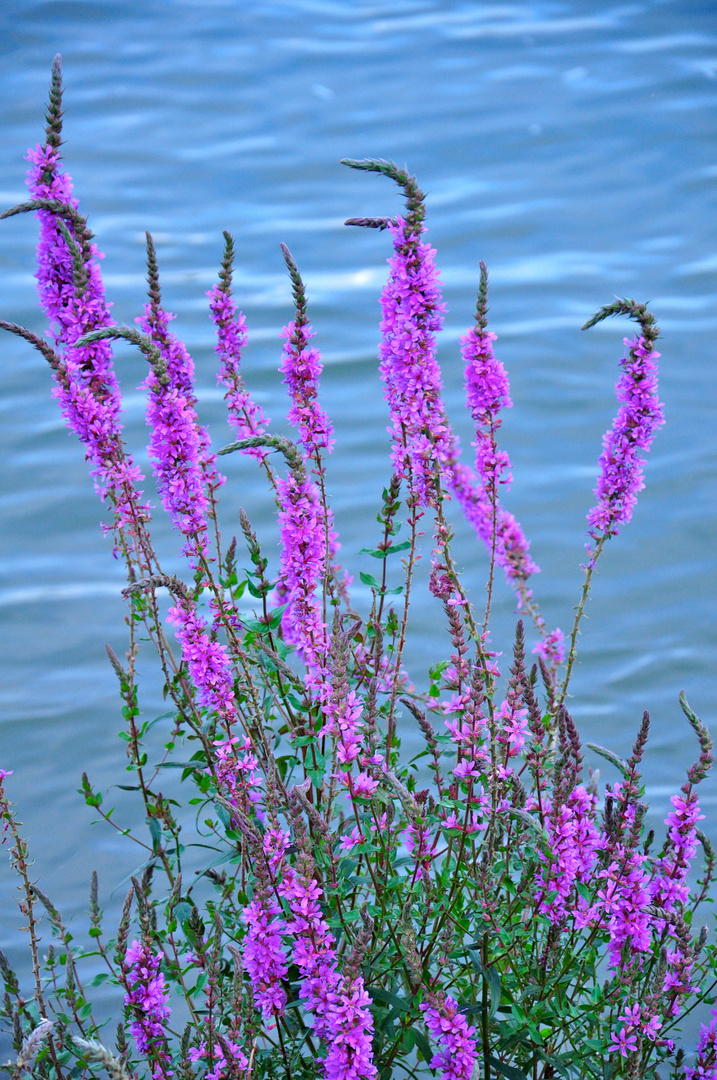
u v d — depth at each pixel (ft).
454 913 21.85
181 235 85.56
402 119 104.83
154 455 23.53
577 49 118.83
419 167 95.81
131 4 130.00
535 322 72.54
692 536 53.78
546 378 66.64
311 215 88.63
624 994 20.98
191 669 22.41
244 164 97.50
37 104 108.37
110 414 23.98
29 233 88.02
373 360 68.85
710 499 56.59
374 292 76.54
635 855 20.22
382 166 21.42
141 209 89.92
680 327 72.23
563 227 85.46
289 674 22.44
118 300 74.74
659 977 19.71
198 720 24.44
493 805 21.11
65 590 51.67
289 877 19.34
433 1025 19.56
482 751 21.01
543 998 21.18
